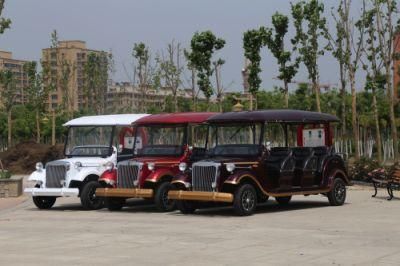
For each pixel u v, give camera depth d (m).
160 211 17.61
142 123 19.16
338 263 9.61
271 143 17.23
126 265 9.78
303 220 14.99
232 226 14.09
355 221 14.59
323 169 18.14
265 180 16.70
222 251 10.84
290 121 17.42
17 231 14.02
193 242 11.87
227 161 16.17
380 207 17.64
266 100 43.88
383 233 12.62
